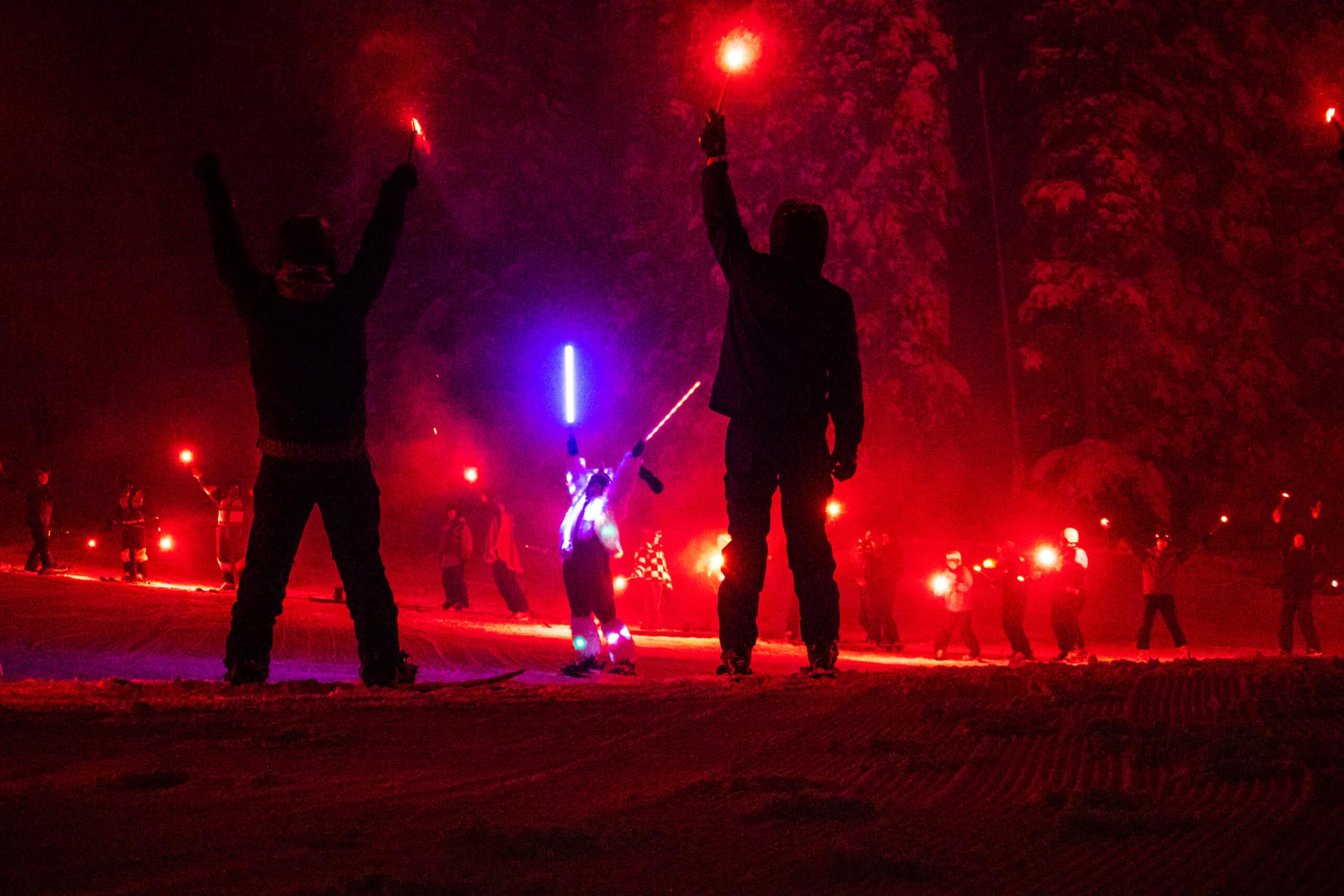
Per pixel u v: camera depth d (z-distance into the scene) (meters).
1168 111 38.78
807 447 7.45
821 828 3.30
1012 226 40.62
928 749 4.50
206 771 3.97
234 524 21.25
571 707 5.62
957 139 42.41
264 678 7.28
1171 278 37.34
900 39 38.94
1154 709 5.44
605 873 2.82
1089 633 25.91
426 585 27.78
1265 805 3.54
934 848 3.09
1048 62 38.25
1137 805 3.53
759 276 7.39
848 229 38.19
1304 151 41.19
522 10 50.38
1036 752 4.42
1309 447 37.31
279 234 7.31
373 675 7.23
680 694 6.12
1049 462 35.41
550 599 26.66
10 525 33.66
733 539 7.61
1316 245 40.06
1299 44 42.56
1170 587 20.53
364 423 7.39
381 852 2.96
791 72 39.97
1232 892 2.75
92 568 25.47
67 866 2.76
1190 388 37.16
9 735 4.50
